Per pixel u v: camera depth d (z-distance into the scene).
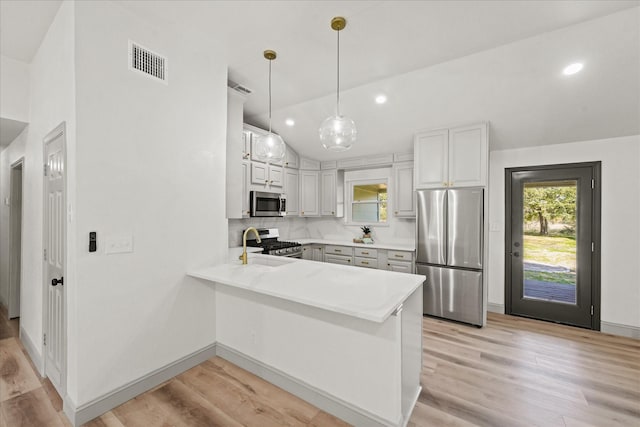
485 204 3.26
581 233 3.29
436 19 2.04
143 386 2.01
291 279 1.99
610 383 2.16
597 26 2.09
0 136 2.98
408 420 1.76
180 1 1.85
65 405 1.81
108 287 1.84
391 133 3.94
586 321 3.26
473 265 3.29
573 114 2.94
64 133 1.80
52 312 2.05
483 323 3.25
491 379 2.21
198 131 2.37
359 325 1.73
